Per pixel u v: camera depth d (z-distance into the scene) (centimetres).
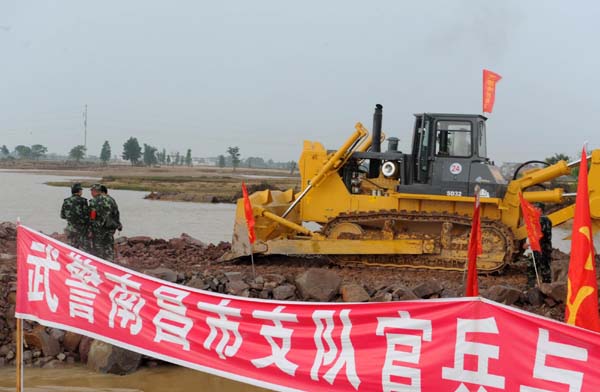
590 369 428
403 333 484
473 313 460
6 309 1027
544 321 439
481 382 457
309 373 515
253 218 1323
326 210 1497
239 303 550
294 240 1396
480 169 1363
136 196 6162
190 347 568
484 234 1330
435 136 1405
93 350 930
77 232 1245
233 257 1429
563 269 1238
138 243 1719
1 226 1823
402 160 1440
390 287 1138
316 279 1141
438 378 471
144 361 952
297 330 526
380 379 489
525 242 1441
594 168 1318
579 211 479
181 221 3475
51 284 625
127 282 595
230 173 17938
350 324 505
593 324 474
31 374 908
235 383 888
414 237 1378
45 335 973
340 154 1453
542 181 1370
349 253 1375
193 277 1182
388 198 1446
